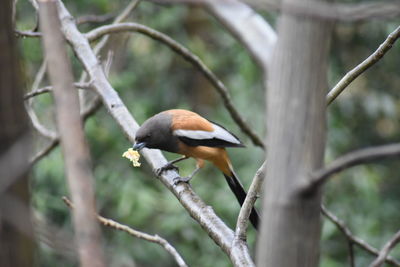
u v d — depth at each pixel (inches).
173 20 791.7
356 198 717.9
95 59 376.5
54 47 139.3
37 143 546.6
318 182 155.9
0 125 152.3
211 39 899.4
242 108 729.0
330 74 737.6
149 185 741.9
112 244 700.0
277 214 162.1
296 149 161.3
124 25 413.7
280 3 144.4
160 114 409.1
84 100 483.8
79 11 736.3
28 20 652.1
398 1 149.9
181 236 726.5
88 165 128.0
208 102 879.7
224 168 403.2
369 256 682.8
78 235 118.5
